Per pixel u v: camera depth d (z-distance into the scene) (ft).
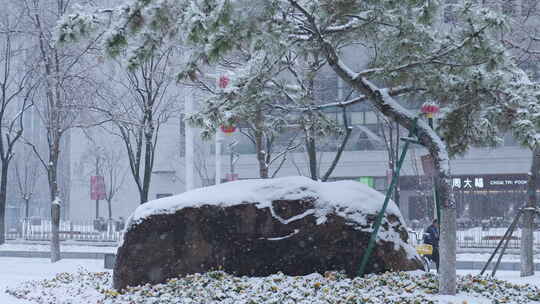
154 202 43.21
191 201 42.27
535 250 97.96
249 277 40.63
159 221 42.09
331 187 42.68
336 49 41.93
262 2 32.55
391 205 43.42
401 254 41.60
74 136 199.00
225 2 31.19
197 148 178.09
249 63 44.19
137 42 36.32
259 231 41.16
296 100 47.34
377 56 41.50
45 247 115.96
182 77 38.37
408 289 35.96
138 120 88.53
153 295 38.55
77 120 88.38
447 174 36.86
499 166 170.60
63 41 34.45
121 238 43.57
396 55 39.34
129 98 98.32
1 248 111.86
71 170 201.87
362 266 39.75
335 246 40.73
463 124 40.83
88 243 126.52
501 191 169.78
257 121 47.88
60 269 75.97
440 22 40.14
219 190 42.86
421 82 39.58
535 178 60.70
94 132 174.70
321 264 40.73
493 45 36.68
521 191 167.84
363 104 173.88
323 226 40.81
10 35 92.07
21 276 67.67
